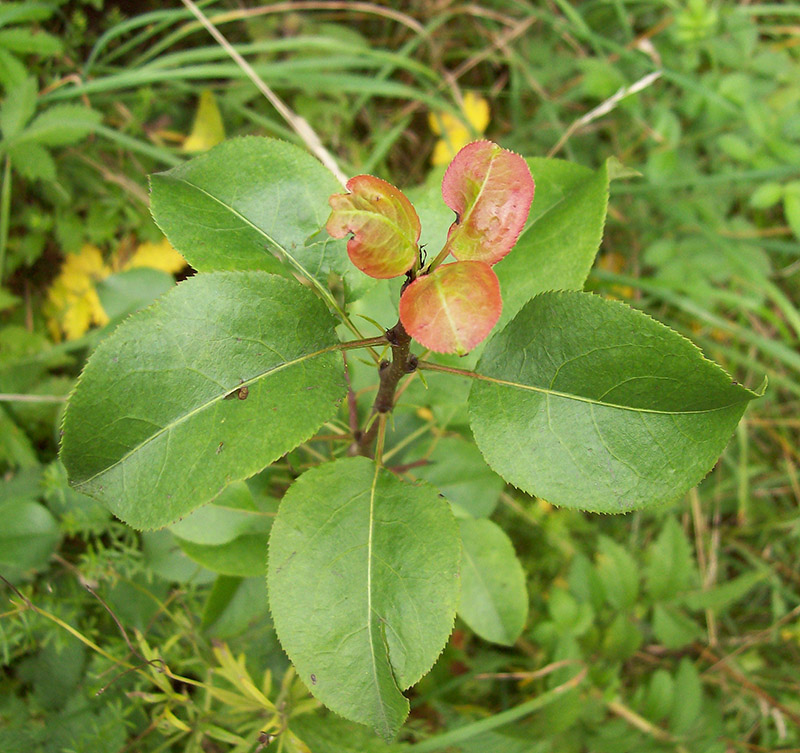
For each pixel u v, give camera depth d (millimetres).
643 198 402
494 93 412
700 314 359
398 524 171
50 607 252
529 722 282
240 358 161
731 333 391
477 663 301
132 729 255
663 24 419
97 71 359
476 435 170
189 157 355
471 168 151
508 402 169
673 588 323
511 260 204
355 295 188
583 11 409
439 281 142
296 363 164
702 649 344
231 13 357
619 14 396
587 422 162
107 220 339
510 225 151
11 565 257
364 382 246
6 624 257
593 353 160
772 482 378
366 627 166
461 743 269
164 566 253
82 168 343
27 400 292
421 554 168
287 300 164
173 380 158
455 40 422
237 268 177
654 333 152
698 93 376
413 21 383
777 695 332
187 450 157
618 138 411
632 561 322
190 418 158
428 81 411
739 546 367
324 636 166
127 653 253
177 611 247
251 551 230
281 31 395
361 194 142
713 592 324
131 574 253
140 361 155
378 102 407
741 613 361
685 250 385
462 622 314
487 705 307
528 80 407
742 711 328
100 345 153
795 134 368
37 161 304
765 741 322
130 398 155
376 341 170
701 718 306
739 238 386
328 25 395
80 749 234
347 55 390
